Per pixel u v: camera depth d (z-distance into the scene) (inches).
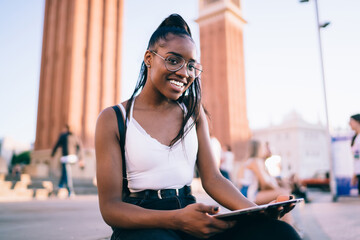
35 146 845.8
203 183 44.9
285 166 2096.5
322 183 725.3
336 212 199.9
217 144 251.4
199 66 41.7
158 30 41.7
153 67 40.7
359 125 222.1
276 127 2191.2
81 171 612.4
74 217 142.0
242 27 1688.0
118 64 882.8
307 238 101.9
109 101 840.9
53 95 834.8
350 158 347.3
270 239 29.1
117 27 900.6
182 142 40.6
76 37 802.2
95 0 854.5
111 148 38.1
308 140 2145.7
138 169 38.3
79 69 796.0
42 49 911.7
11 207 201.8
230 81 1529.3
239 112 1544.0
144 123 40.4
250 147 139.8
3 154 2054.6
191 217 31.0
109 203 35.4
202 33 1649.9
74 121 768.3
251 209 29.0
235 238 31.4
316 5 380.8
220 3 1600.6
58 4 891.4
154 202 37.4
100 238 74.6
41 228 101.9
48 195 339.3
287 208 33.6
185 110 44.5
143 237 31.8
